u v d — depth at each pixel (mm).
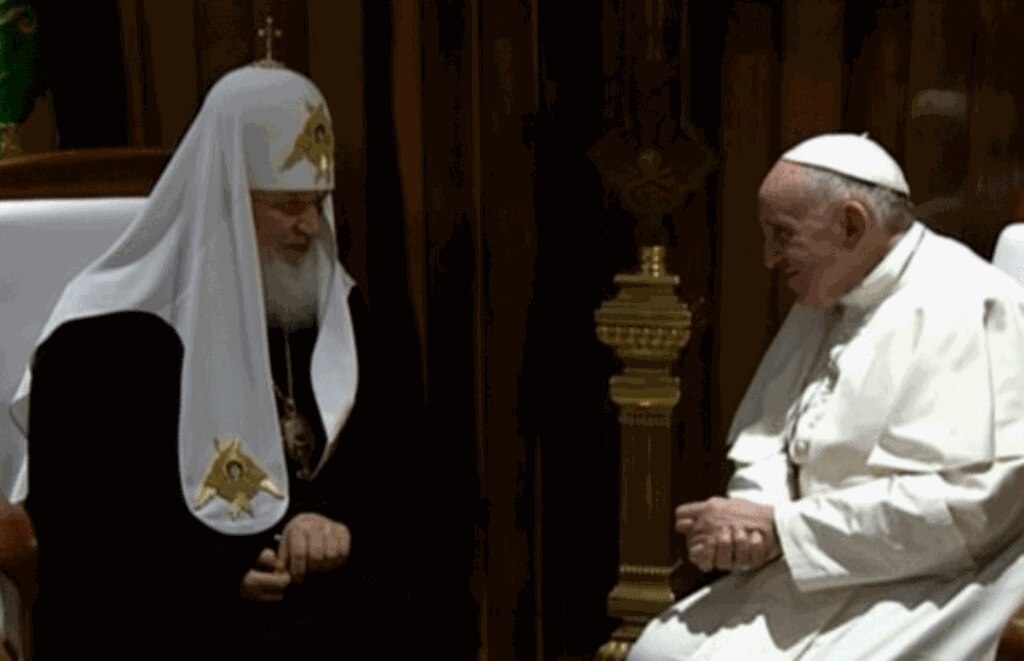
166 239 2352
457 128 2996
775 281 3039
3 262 2473
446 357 3084
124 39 2982
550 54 3006
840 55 2928
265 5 2988
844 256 2168
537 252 3070
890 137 2938
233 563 2252
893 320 2146
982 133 2889
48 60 2953
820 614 2135
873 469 2129
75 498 2248
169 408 2318
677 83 2783
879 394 2119
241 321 2322
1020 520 2064
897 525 2037
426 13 2943
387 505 2525
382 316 3057
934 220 2938
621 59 2943
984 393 2062
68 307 2328
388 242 3045
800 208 2160
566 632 3246
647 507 2680
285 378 2457
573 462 3180
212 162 2297
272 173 2314
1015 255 2428
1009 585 2037
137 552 2240
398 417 2578
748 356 3076
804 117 2961
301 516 2283
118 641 2223
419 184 2996
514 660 3211
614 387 2654
